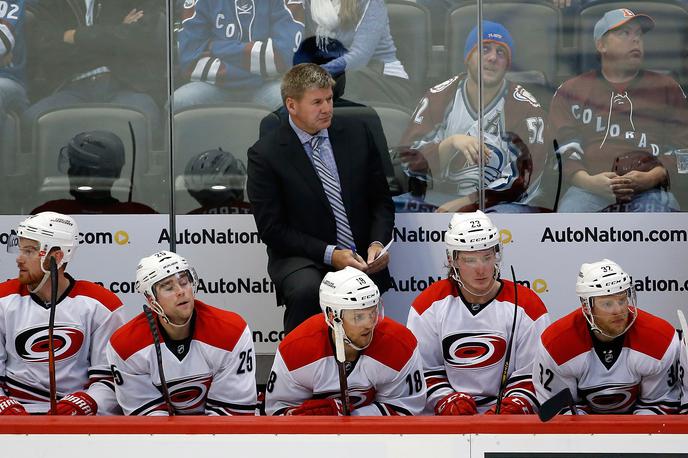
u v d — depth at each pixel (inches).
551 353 565.3
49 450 453.1
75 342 607.5
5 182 725.3
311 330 556.1
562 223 725.3
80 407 576.1
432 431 448.8
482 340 602.9
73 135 725.9
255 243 724.0
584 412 586.2
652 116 726.5
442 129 726.5
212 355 562.6
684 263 724.0
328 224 673.6
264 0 725.3
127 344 556.7
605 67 725.3
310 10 724.0
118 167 726.5
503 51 725.9
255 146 675.4
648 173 725.3
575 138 726.5
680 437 441.7
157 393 565.9
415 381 563.8
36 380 609.9
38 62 725.3
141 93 727.1
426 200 725.9
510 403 576.7
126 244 725.9
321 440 450.9
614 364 567.8
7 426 452.8
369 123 723.4
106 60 726.5
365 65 725.3
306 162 673.0
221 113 728.3
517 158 727.7
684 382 558.6
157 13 725.9
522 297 605.3
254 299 723.4
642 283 723.4
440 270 722.8
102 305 610.9
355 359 552.7
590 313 550.6
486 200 727.1
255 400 573.3
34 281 601.3
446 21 724.7
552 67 725.3
